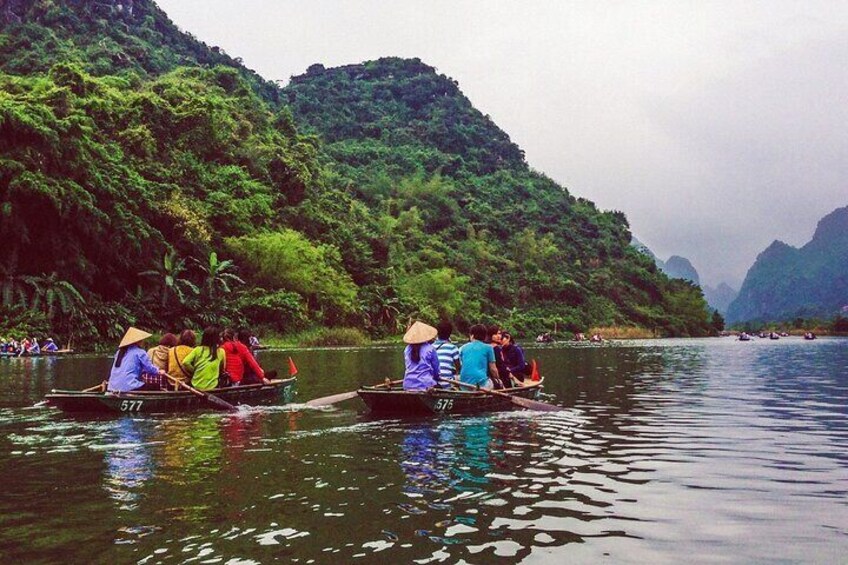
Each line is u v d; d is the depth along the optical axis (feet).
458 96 512.63
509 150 472.85
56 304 104.88
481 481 17.28
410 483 16.97
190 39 352.28
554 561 11.47
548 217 388.98
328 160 342.44
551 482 17.13
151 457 20.43
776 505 15.11
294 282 160.66
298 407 33.04
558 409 32.24
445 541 12.46
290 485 16.76
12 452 21.21
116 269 124.98
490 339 35.81
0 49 234.99
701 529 13.30
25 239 102.37
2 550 11.96
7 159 100.68
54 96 122.83
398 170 365.81
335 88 471.62
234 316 137.90
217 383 34.06
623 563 11.43
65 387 44.21
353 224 229.04
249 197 171.83
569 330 283.79
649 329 333.83
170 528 13.19
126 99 169.27
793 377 55.06
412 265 255.29
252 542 12.35
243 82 260.62
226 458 20.25
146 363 32.76
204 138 180.04
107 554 11.75
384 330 191.62
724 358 90.53
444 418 29.35
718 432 25.61
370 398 30.99
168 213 136.05
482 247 314.14
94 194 115.34
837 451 21.57
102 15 295.28
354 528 13.19
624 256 398.62
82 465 19.24
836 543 12.49
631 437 24.40
